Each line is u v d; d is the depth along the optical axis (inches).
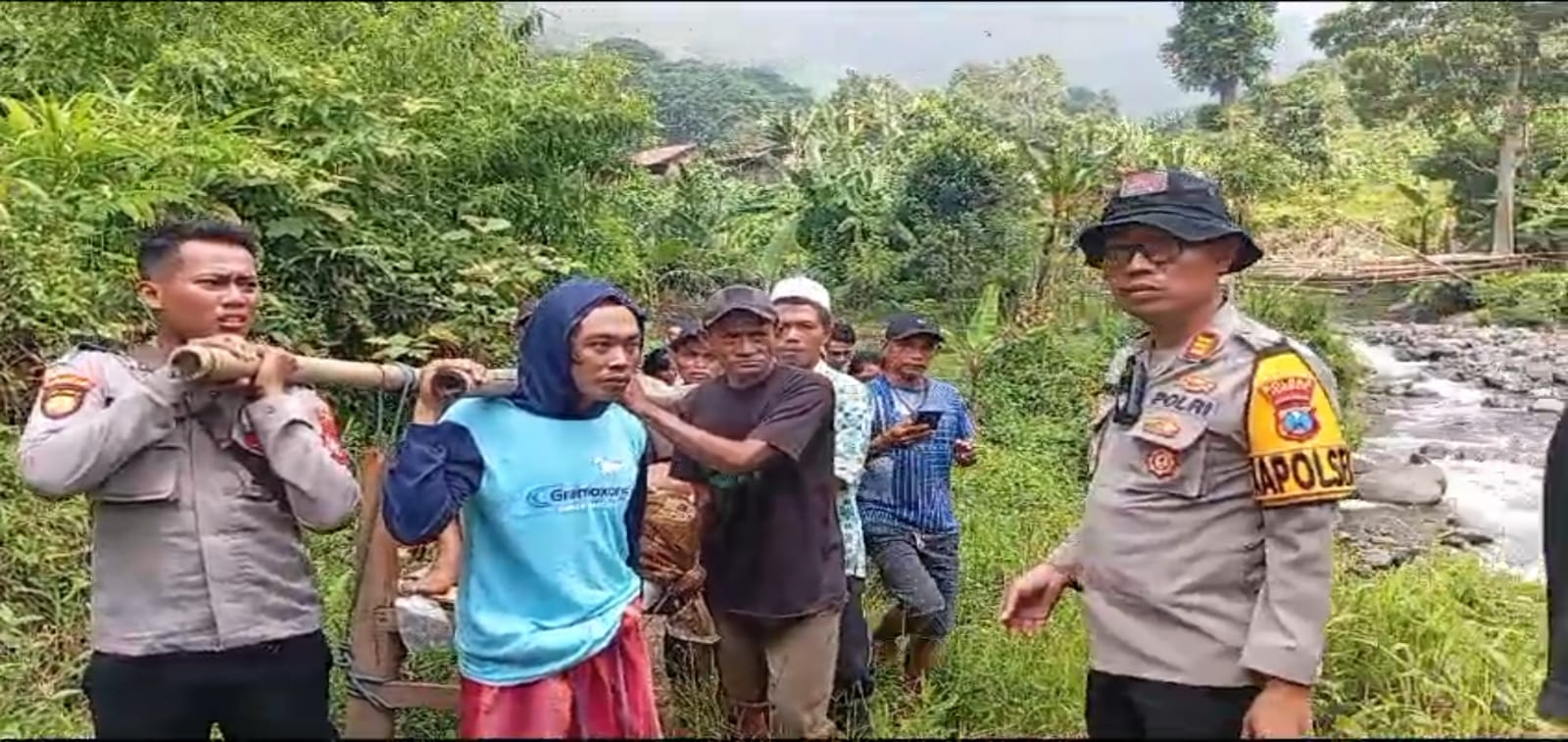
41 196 226.5
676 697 161.2
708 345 163.3
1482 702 172.2
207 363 106.7
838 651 153.6
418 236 308.0
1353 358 532.1
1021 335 452.4
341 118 314.5
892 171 622.2
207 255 115.8
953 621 194.7
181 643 112.6
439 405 120.0
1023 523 262.7
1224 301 121.9
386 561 138.3
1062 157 559.2
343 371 119.0
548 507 116.4
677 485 160.7
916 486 190.2
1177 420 116.0
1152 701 116.3
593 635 117.1
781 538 140.9
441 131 343.9
